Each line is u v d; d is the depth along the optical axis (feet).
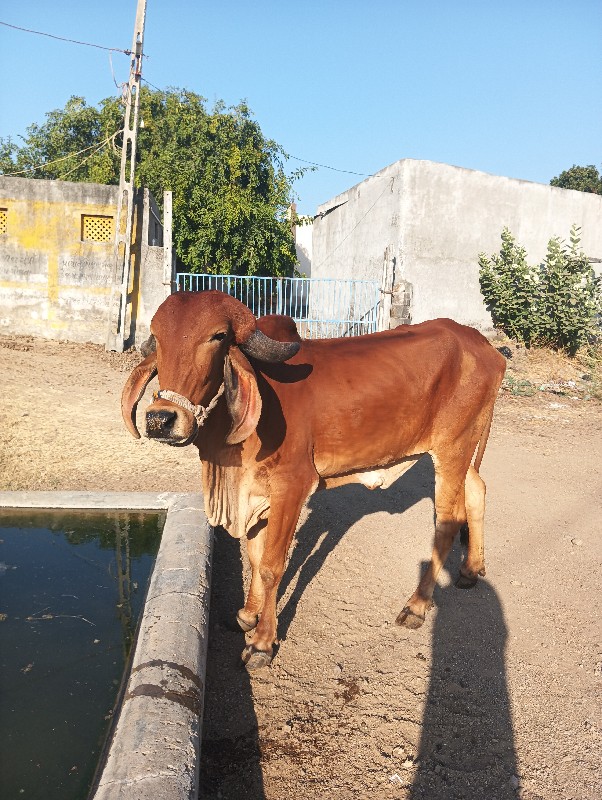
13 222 42.88
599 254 52.60
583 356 45.32
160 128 68.80
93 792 7.34
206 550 12.68
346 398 11.36
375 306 48.44
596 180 110.11
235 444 10.40
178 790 6.73
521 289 46.62
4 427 24.32
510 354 44.70
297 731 9.78
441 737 9.73
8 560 13.35
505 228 47.34
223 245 61.31
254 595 12.03
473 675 11.23
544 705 10.52
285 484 10.80
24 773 7.84
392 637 12.32
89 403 29.22
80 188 42.86
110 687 9.46
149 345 10.63
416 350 12.41
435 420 12.73
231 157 62.85
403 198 46.60
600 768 9.16
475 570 14.19
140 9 40.93
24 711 8.91
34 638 10.62
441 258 47.78
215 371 9.30
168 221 42.63
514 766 9.20
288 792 8.66
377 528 17.58
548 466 24.21
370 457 12.00
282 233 64.44
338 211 59.47
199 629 9.95
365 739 9.65
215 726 9.84
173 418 8.73
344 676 11.10
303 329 52.03
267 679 10.97
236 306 9.48
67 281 43.50
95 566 13.23
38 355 38.29
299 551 15.92
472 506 14.03
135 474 20.33
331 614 13.07
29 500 15.67
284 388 10.88
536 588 14.48
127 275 42.22
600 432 29.96
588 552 16.51
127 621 11.22
